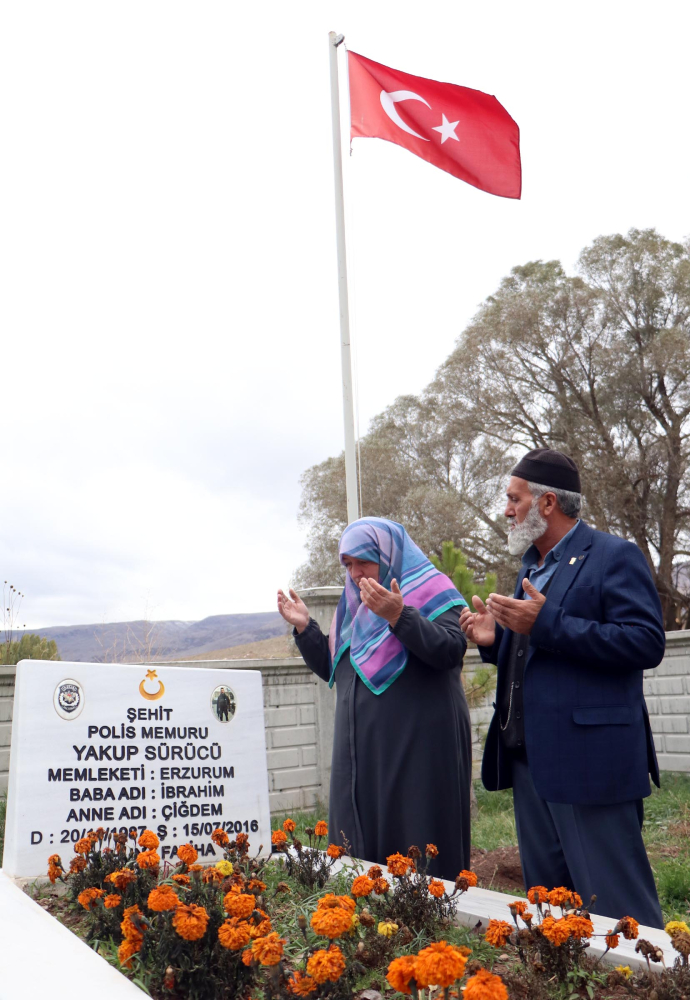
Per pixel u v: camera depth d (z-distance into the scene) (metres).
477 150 7.71
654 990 1.82
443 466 30.05
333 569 28.98
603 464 26.14
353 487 7.38
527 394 28.16
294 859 3.07
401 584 3.59
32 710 3.24
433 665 3.27
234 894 2.12
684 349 25.20
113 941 2.39
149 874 2.60
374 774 3.37
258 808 3.64
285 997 1.90
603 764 2.80
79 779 3.28
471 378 28.41
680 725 9.55
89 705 3.36
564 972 2.03
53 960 2.03
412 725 3.33
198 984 2.00
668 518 26.36
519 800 3.19
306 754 8.05
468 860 3.44
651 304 26.89
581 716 2.84
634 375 25.86
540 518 3.17
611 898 2.73
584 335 27.03
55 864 2.85
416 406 30.92
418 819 3.24
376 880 2.41
